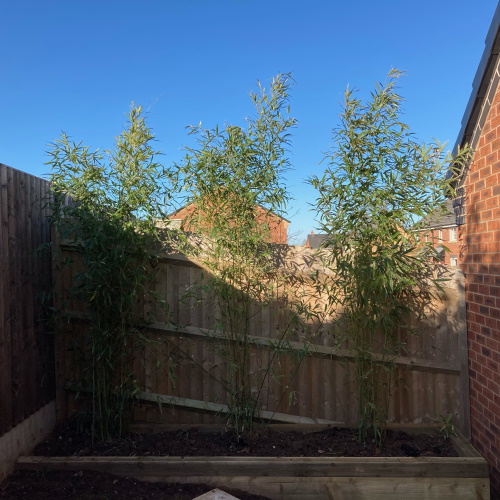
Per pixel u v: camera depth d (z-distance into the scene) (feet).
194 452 10.63
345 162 10.18
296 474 9.80
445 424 11.32
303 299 12.18
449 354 12.07
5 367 9.66
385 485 9.73
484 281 10.67
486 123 10.28
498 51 9.24
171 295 12.30
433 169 10.14
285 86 10.68
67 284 12.18
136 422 12.50
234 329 11.84
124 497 9.17
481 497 9.64
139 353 12.38
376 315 10.89
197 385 12.45
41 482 9.52
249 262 11.19
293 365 12.36
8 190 10.07
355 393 11.94
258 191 10.50
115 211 10.77
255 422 12.37
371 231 10.29
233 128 10.37
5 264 9.81
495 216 9.98
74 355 12.30
